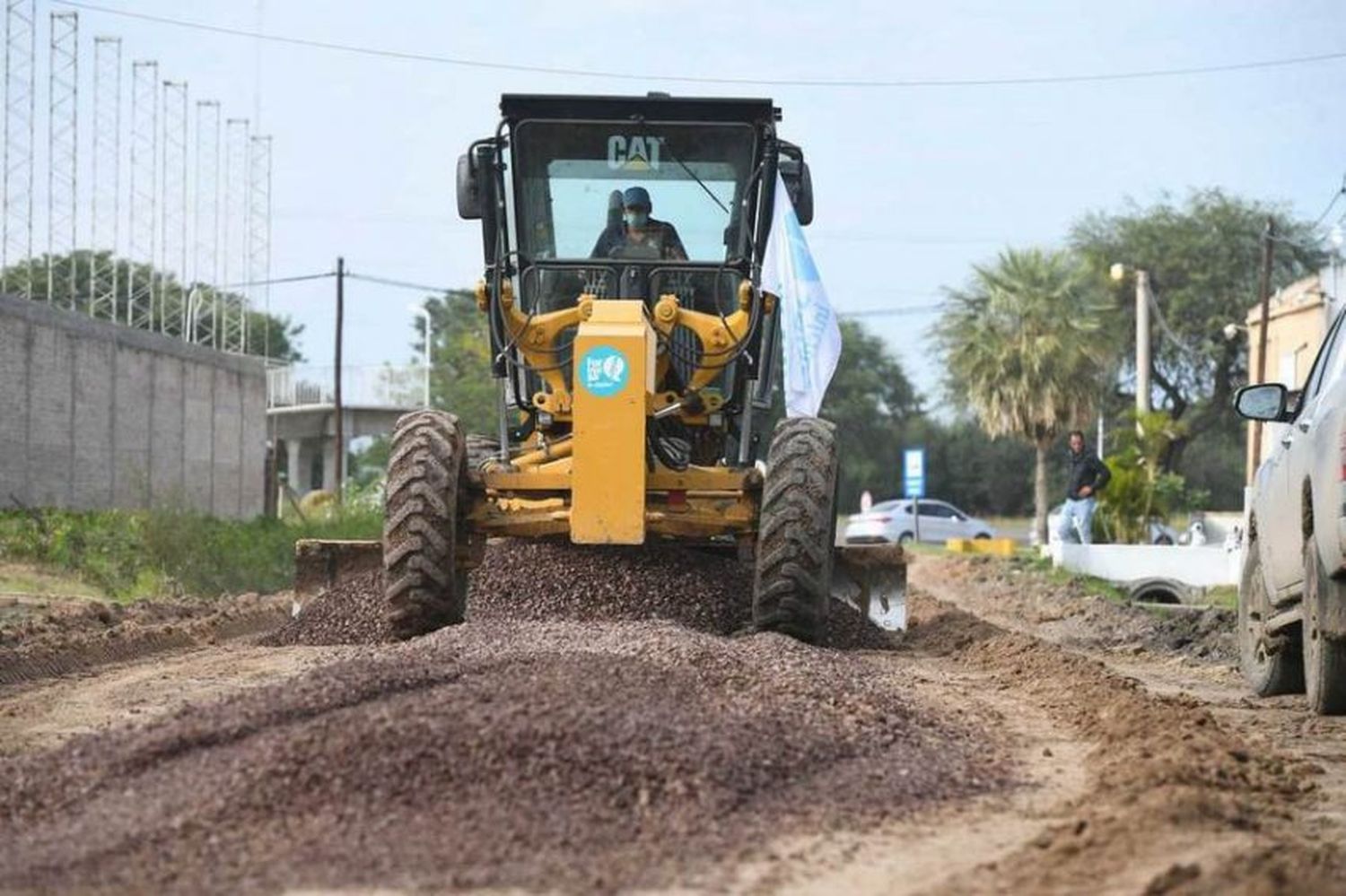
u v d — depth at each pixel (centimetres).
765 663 1650
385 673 1407
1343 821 1230
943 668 2169
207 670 2062
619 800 1131
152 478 6088
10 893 971
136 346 5953
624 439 2094
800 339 2427
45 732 1591
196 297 8019
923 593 4156
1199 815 1154
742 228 2350
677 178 2350
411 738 1169
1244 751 1446
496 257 2338
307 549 2450
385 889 966
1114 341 9388
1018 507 15438
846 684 1631
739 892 984
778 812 1169
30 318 5106
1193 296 12112
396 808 1097
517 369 2338
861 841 1118
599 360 2102
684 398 2270
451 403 9175
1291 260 12319
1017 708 1781
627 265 2344
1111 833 1112
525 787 1127
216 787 1124
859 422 15525
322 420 10625
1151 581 4469
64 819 1131
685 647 1647
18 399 5028
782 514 2141
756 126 2344
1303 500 1803
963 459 15512
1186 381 12456
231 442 6944
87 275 7538
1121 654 2766
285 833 1058
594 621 2078
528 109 2338
